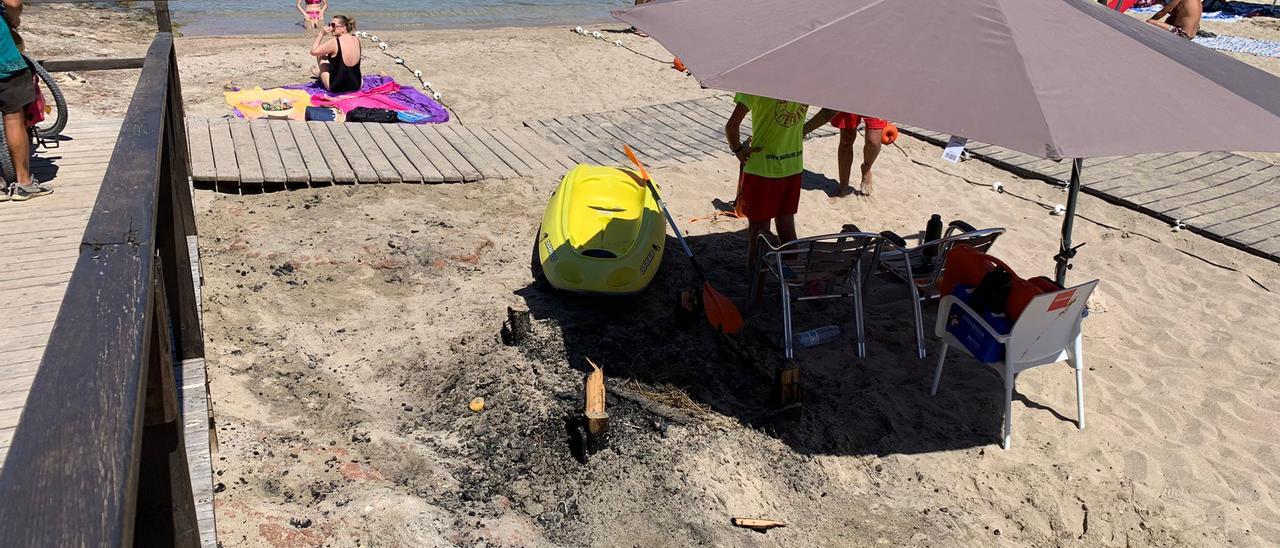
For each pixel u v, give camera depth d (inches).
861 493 219.0
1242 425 246.8
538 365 249.6
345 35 511.5
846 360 271.4
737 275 324.8
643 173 326.6
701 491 208.5
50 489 55.0
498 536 185.8
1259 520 211.9
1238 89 192.1
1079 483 225.8
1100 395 260.5
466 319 278.7
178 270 178.7
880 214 388.5
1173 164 458.3
